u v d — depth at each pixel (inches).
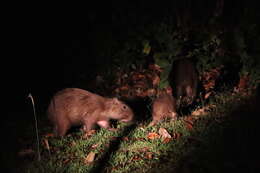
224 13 299.1
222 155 164.1
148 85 273.9
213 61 271.7
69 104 220.7
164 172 167.3
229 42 268.4
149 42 294.5
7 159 199.6
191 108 231.3
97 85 283.6
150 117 231.3
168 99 219.3
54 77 304.7
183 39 285.6
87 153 196.7
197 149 174.9
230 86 247.0
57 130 222.4
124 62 295.7
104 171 179.3
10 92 289.9
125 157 185.6
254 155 159.8
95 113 221.0
